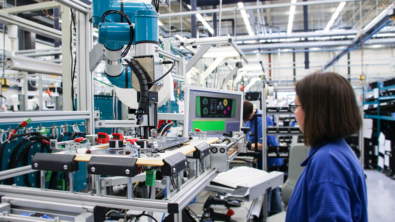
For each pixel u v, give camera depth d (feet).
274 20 24.25
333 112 2.37
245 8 12.13
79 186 4.35
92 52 4.85
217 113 6.37
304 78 2.62
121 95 5.99
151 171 2.63
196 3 15.11
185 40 7.52
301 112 2.71
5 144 3.36
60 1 4.35
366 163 17.48
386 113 15.44
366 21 17.53
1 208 2.55
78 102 5.04
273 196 9.05
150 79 2.87
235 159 7.64
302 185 2.51
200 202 6.11
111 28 2.97
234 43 7.63
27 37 20.66
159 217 4.46
